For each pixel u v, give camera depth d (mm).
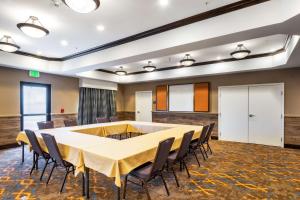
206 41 2939
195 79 6773
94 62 4586
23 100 5332
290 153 4527
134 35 3645
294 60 4148
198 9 2689
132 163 2123
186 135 2812
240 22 2521
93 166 2186
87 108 7051
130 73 7883
